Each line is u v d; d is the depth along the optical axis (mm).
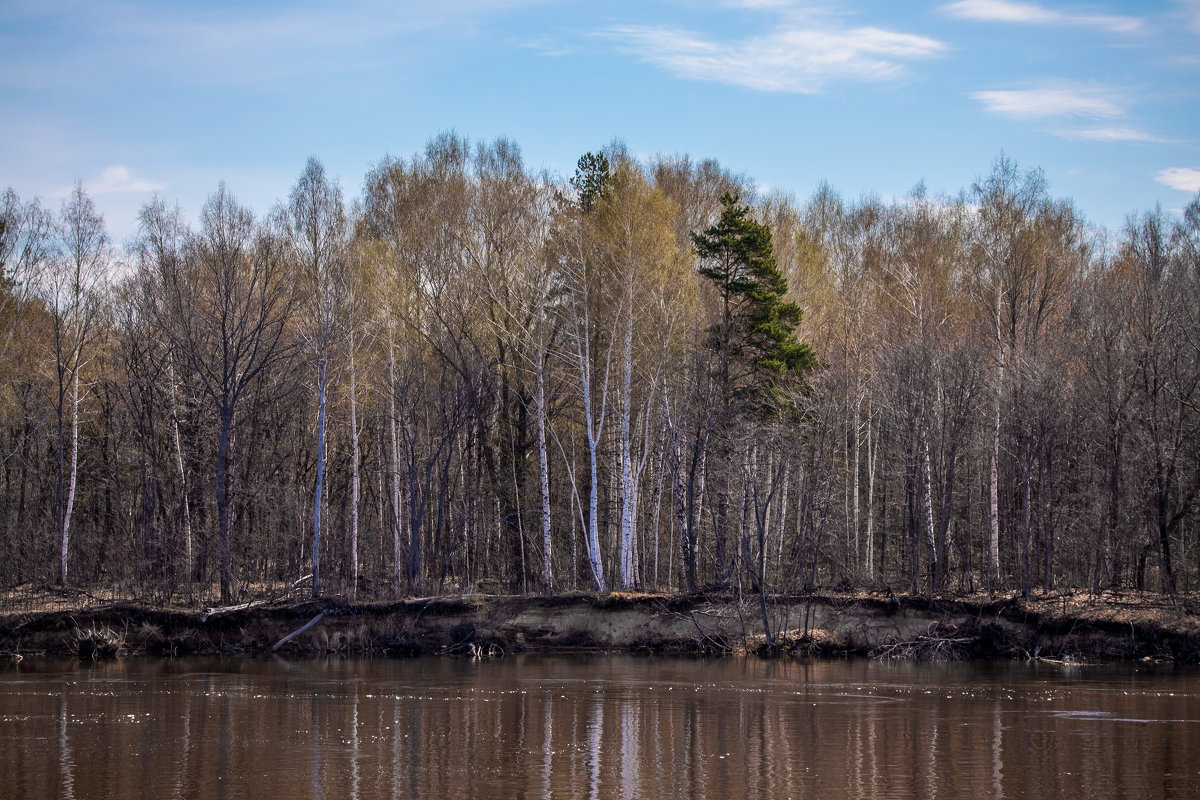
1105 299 52125
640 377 53312
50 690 36812
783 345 49125
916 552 50438
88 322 54094
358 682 39062
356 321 52031
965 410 50812
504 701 34625
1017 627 46656
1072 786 23688
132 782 23797
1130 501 48812
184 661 45312
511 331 54594
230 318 54344
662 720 31281
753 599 49031
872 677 40500
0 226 54406
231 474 51156
